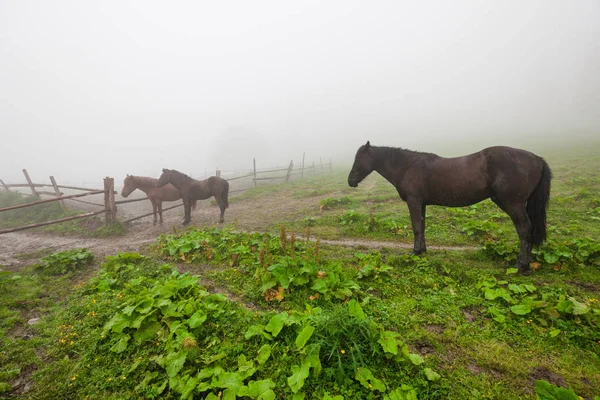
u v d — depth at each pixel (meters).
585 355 2.55
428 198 4.87
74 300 4.00
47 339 3.14
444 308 3.36
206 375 2.30
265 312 3.42
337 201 10.30
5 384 2.43
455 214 7.61
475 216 7.39
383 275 4.25
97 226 9.59
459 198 4.54
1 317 3.59
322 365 2.44
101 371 2.61
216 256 5.34
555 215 6.89
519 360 2.53
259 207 12.00
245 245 5.64
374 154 5.32
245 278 4.39
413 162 4.92
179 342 2.67
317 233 7.07
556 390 1.87
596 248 4.18
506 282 3.76
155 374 2.46
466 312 3.33
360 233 6.80
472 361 2.55
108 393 2.39
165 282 3.77
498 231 5.77
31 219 11.12
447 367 2.47
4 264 6.41
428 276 4.17
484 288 3.63
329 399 2.04
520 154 4.07
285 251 4.68
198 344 2.85
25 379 2.62
